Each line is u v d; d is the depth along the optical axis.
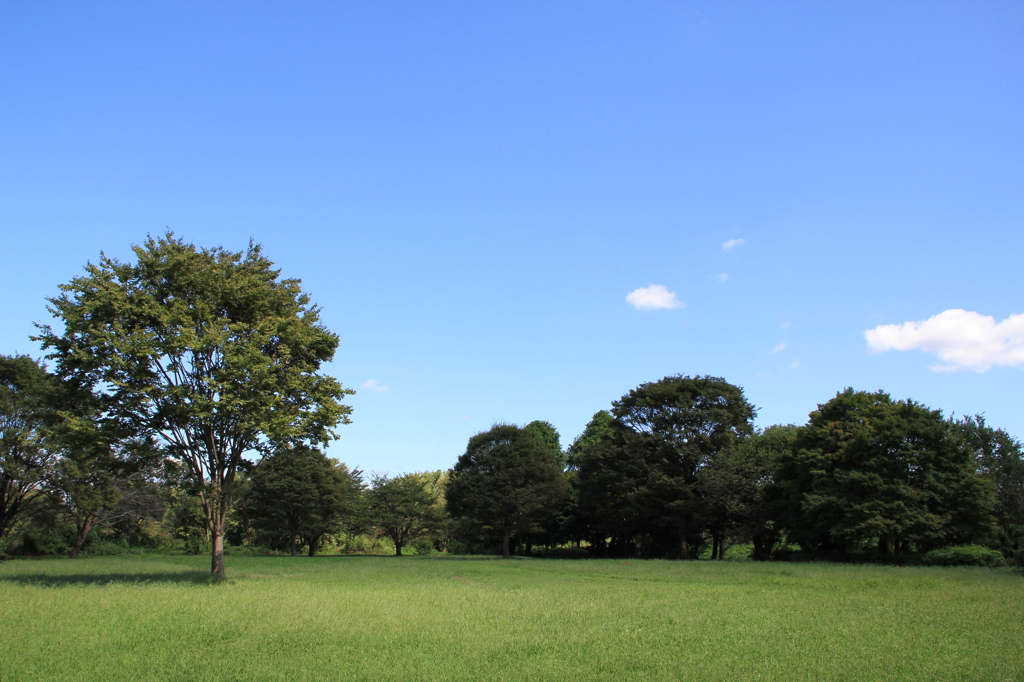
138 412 24.20
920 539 39.16
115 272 24.05
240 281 24.98
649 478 51.34
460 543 78.88
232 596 18.41
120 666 10.48
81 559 45.31
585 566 39.16
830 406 46.38
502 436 60.75
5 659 10.67
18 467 42.69
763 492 49.53
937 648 11.71
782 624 14.39
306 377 25.95
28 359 44.34
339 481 65.88
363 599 18.28
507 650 11.66
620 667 10.45
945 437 40.41
